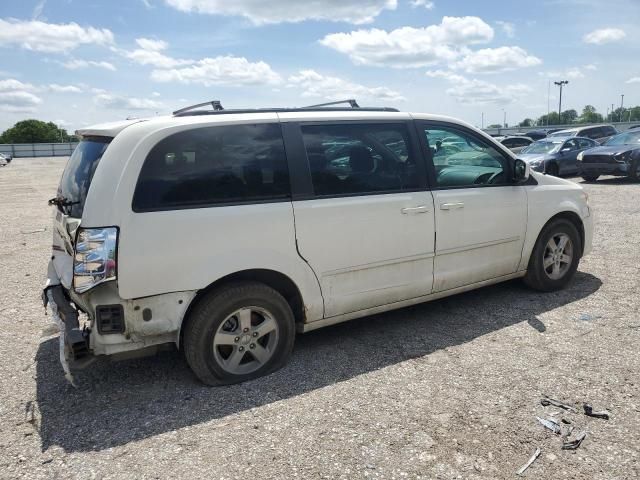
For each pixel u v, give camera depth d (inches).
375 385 143.3
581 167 637.9
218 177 140.1
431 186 176.2
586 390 135.4
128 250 127.7
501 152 197.5
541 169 671.1
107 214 127.7
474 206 184.5
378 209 162.9
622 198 481.4
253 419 128.6
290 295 157.1
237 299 142.0
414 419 125.6
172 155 135.0
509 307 200.1
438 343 170.1
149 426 127.3
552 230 209.6
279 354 152.8
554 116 3806.6
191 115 143.9
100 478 108.3
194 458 113.8
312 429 123.1
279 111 156.6
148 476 108.3
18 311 220.1
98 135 144.9
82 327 137.0
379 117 169.9
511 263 200.5
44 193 814.5
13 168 1834.4
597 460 107.8
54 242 171.0
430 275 177.5
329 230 154.5
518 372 147.1
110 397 142.6
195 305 141.7
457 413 127.4
